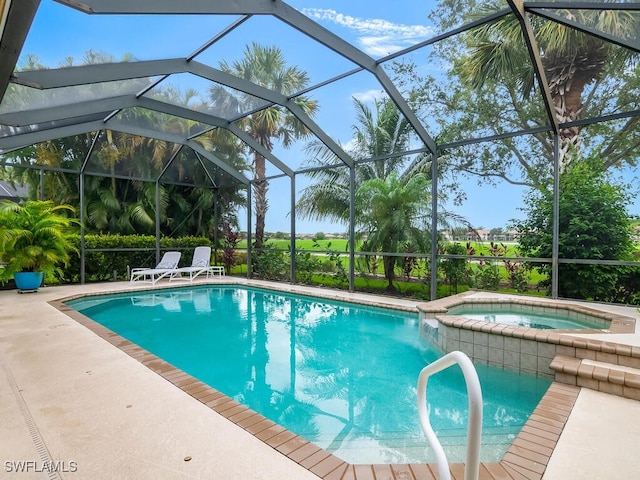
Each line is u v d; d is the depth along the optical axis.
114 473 1.90
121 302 8.12
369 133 8.85
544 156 6.43
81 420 2.46
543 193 6.45
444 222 7.62
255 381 3.90
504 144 6.75
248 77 6.47
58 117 6.26
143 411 2.60
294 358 4.60
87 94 6.17
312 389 3.69
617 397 2.85
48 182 9.26
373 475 1.91
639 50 4.62
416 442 2.70
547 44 5.44
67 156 8.94
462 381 3.82
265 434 2.31
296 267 9.92
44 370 3.38
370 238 8.41
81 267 9.54
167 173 10.84
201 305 7.91
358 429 2.91
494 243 7.00
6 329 4.86
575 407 2.67
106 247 10.03
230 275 11.87
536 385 3.66
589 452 2.11
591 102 5.90
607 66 5.53
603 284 5.86
